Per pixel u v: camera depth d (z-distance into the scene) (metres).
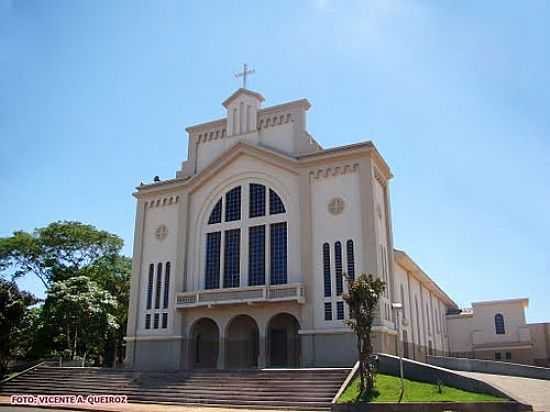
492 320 60.91
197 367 37.03
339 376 25.41
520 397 21.03
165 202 40.81
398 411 20.41
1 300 31.78
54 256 51.62
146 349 37.38
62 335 42.22
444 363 34.12
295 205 35.47
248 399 24.75
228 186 38.59
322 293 32.81
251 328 36.56
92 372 32.69
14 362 40.41
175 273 38.09
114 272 54.22
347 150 34.28
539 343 58.94
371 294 24.58
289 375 26.69
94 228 53.62
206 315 35.84
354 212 33.44
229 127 40.28
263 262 35.59
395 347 33.44
